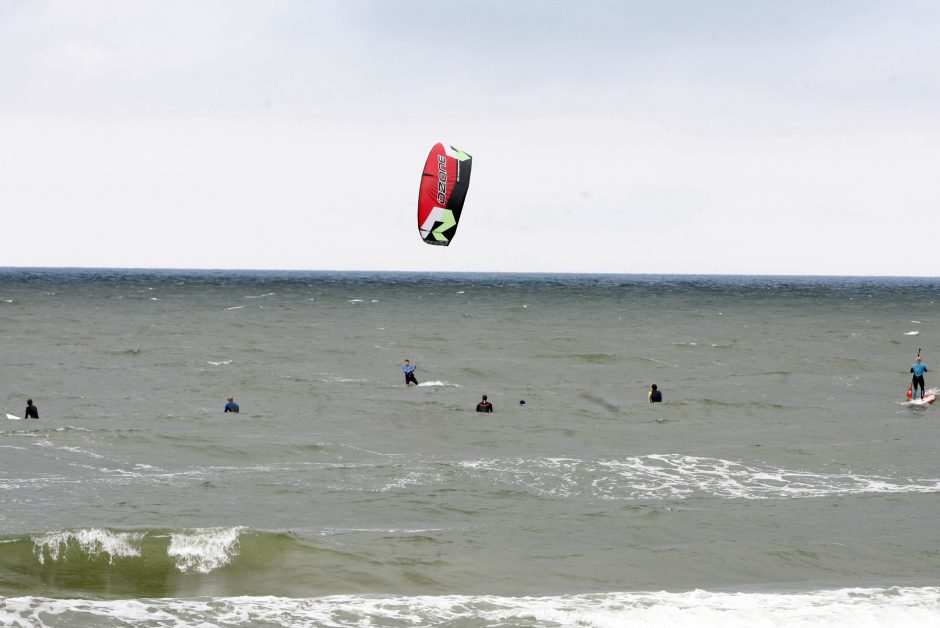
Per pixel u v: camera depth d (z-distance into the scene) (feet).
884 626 137.59
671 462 259.19
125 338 648.79
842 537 188.34
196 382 436.76
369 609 143.54
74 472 238.48
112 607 141.69
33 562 161.07
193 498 212.23
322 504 208.85
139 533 171.32
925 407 374.43
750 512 206.49
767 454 271.28
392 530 187.21
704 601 149.38
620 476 240.73
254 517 196.13
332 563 164.45
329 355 557.74
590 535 186.91
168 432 303.48
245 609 142.61
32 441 273.13
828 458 266.36
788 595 153.38
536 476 239.09
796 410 359.25
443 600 148.15
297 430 310.24
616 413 351.67
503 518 198.80
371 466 248.73
